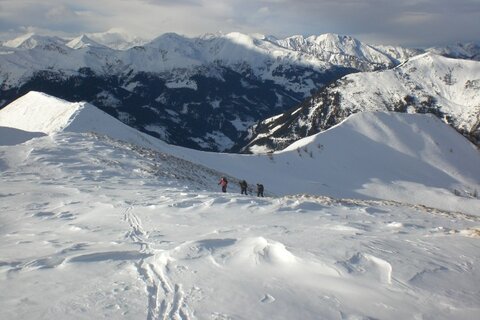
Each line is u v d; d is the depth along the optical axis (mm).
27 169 30797
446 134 96500
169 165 38062
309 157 78875
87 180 27750
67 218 16984
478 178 83500
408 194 67625
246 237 11820
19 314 7270
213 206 18109
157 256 10445
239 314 7023
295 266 9055
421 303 7332
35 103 94000
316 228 13250
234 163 69375
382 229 13367
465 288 7910
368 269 8812
